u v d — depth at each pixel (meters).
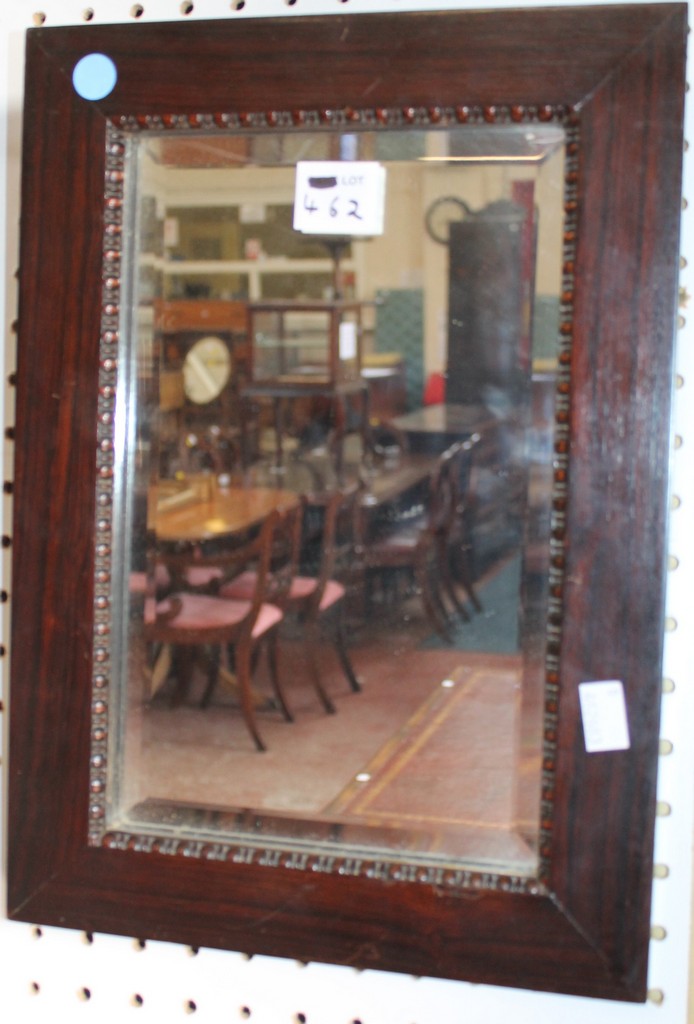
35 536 0.91
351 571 1.83
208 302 2.40
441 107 0.83
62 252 0.88
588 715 0.83
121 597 0.92
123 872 0.92
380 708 1.44
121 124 0.87
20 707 0.92
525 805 0.87
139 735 0.98
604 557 0.82
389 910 0.88
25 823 0.93
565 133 0.82
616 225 0.80
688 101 0.83
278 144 0.89
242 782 1.05
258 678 1.55
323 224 0.94
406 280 3.15
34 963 1.01
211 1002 0.98
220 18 0.87
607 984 0.86
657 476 0.81
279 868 0.90
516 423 1.00
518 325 0.98
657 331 0.80
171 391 1.15
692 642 0.87
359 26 0.84
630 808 0.84
